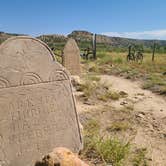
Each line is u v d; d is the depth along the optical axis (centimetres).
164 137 219
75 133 170
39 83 155
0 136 144
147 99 352
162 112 292
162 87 412
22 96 149
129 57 885
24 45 150
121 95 362
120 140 200
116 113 277
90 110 281
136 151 188
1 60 143
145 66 693
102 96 337
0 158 144
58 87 162
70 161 127
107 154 167
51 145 160
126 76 542
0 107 143
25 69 150
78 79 392
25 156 151
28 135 152
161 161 177
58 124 163
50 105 159
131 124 245
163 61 848
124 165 162
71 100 168
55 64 161
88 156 170
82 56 1000
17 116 148
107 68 662
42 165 130
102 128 230
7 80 145
